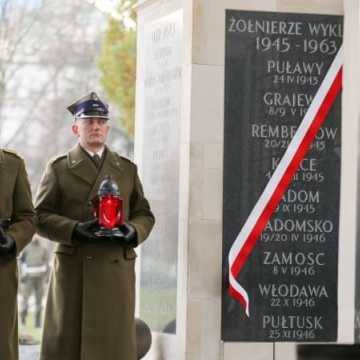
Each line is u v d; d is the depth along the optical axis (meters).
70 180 15.98
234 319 16.69
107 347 15.71
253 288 16.73
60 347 15.84
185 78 16.92
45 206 15.91
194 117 16.67
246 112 16.73
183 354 16.67
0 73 34.50
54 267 15.99
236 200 16.73
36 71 34.56
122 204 15.73
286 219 16.78
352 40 16.88
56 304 15.91
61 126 34.62
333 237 16.86
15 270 14.82
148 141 18.22
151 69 18.20
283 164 16.78
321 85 16.84
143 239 15.92
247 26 16.73
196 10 16.66
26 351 21.73
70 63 34.38
